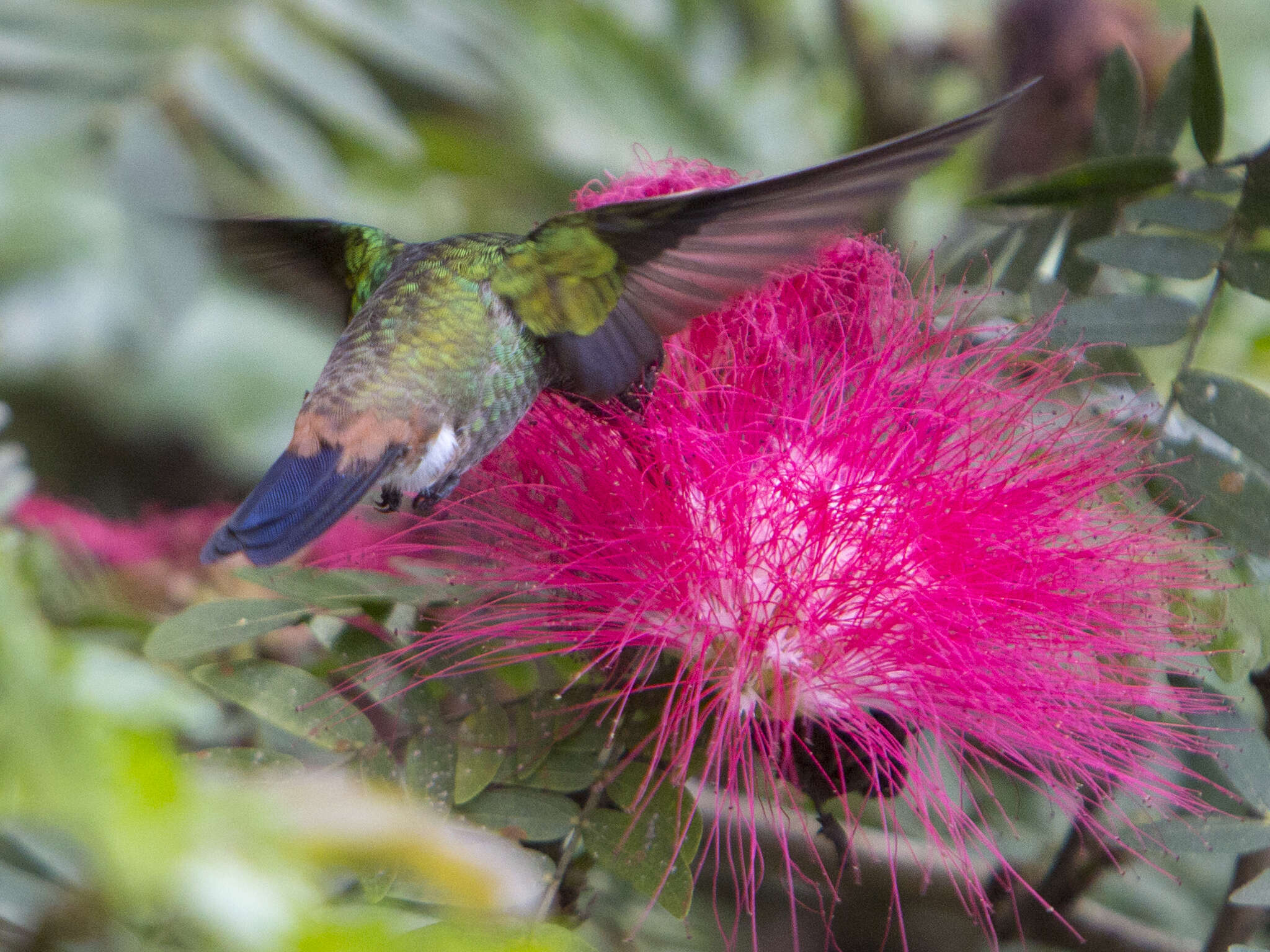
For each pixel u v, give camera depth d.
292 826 0.46
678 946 0.62
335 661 0.60
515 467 0.62
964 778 0.61
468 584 0.61
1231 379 0.62
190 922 0.48
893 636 0.60
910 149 0.58
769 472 0.61
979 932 0.62
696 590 0.60
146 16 0.66
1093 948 0.63
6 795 0.44
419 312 0.62
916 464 0.61
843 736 0.60
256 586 0.64
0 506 0.60
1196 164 0.63
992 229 0.64
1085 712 0.60
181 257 0.64
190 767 0.49
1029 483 0.61
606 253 0.61
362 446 0.61
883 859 0.62
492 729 0.60
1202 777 0.61
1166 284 0.65
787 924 0.62
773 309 0.62
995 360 0.62
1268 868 0.61
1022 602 0.60
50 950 0.51
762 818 0.60
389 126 0.68
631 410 0.61
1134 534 0.61
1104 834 0.60
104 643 0.61
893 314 0.62
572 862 0.60
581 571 0.61
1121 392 0.62
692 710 0.60
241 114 0.66
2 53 0.65
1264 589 0.61
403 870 0.56
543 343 0.62
